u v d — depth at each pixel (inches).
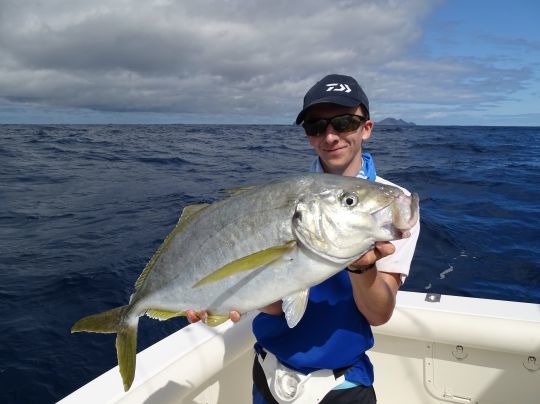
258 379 97.1
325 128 90.3
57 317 212.8
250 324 117.2
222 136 2113.7
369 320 87.1
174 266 85.6
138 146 1368.1
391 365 121.0
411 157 927.0
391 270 85.2
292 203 76.4
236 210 81.4
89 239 333.4
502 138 1903.3
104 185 599.5
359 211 73.1
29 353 184.1
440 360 116.0
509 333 105.5
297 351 88.1
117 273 262.2
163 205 460.4
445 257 272.1
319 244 74.0
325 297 88.4
